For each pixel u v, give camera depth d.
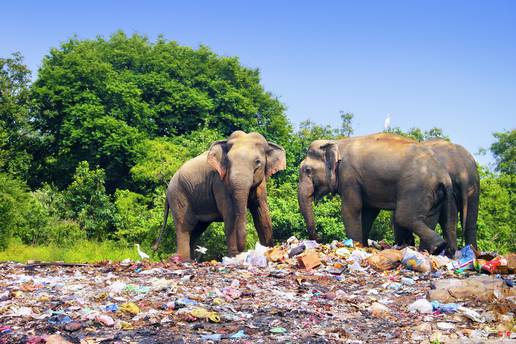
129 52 37.00
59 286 8.74
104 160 32.16
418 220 11.94
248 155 13.26
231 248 13.47
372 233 20.20
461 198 13.21
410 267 10.20
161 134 35.38
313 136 35.44
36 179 33.06
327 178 13.45
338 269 10.11
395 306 7.61
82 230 25.38
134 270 10.53
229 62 38.38
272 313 7.16
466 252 10.72
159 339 6.14
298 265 10.55
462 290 7.75
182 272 9.95
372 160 12.58
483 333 6.23
